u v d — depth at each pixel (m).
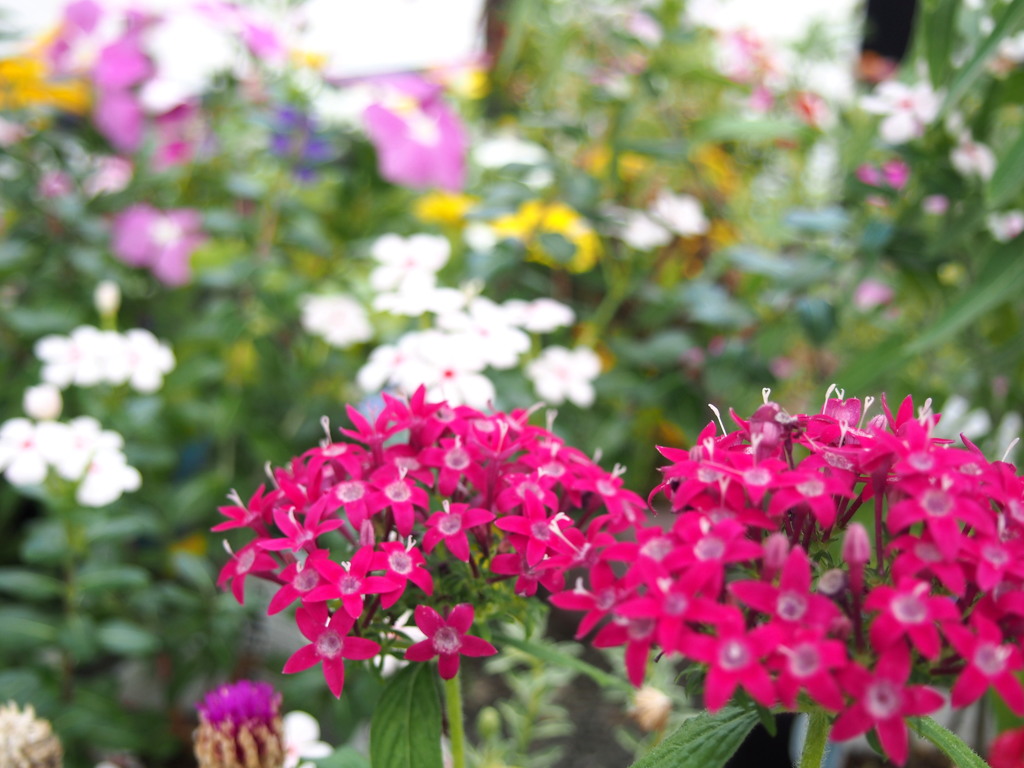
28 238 0.62
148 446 0.58
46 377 0.48
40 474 0.43
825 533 0.29
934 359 0.52
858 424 0.30
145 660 0.57
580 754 0.57
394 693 0.31
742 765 0.49
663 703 0.43
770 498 0.29
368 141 0.67
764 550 0.26
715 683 0.25
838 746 0.43
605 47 0.68
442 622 0.29
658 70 0.63
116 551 0.59
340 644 0.28
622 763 0.56
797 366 0.66
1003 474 0.27
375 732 0.30
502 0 0.78
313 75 0.65
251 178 0.70
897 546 0.26
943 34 0.42
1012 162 0.38
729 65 0.71
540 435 0.31
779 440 0.28
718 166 0.73
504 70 0.76
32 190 0.62
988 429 0.51
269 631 0.56
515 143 0.70
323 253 0.63
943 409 0.47
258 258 0.61
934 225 0.54
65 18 0.64
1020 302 0.49
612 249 0.67
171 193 0.72
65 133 0.67
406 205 0.70
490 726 0.45
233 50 0.62
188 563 0.51
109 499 0.44
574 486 0.30
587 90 0.67
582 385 0.52
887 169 0.55
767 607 0.26
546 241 0.54
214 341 0.60
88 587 0.48
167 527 0.58
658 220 0.62
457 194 0.64
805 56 0.74
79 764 0.49
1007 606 0.26
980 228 0.48
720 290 0.60
